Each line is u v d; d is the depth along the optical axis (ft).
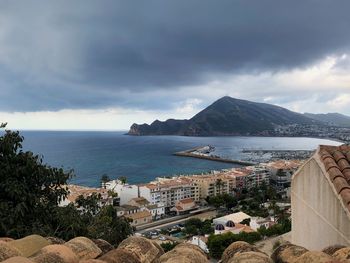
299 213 30.01
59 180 55.42
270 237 197.77
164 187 385.09
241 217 261.24
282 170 502.38
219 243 171.22
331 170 23.90
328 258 15.20
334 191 22.29
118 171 634.84
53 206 52.19
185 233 252.62
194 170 650.84
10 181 47.93
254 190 418.92
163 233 264.11
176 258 16.11
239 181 453.58
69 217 51.03
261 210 324.60
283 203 362.33
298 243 30.01
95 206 67.46
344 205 20.58
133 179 552.00
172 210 351.05
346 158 26.81
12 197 47.29
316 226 25.77
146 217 306.96
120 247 19.24
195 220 273.13
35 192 52.31
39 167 52.54
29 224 47.55
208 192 412.77
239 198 399.24
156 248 20.01
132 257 17.98
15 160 50.78
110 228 65.00
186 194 400.26
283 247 18.29
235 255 16.67
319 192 25.26
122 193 371.35
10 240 20.44
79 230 51.65
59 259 16.02
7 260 14.26
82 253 18.54
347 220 20.18
